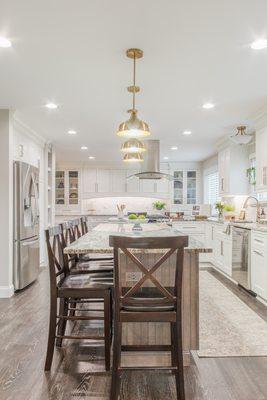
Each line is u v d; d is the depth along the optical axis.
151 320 1.88
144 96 3.72
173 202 9.39
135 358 2.41
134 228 3.73
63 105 4.05
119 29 2.30
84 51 2.63
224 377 2.21
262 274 3.78
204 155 8.16
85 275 2.70
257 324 3.18
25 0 1.97
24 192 4.44
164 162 9.35
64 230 3.01
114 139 6.14
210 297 4.10
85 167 9.51
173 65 2.90
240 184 5.93
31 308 3.65
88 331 3.01
